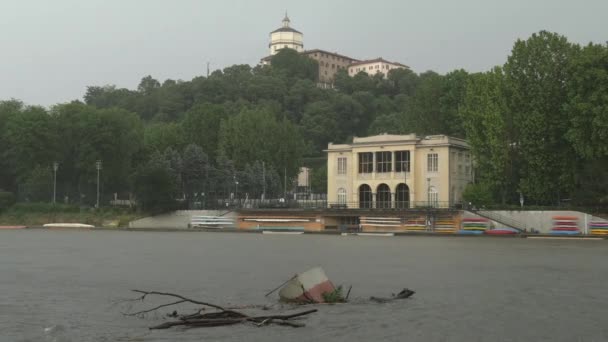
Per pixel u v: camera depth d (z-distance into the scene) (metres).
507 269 52.88
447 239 96.88
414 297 37.34
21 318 31.22
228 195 151.12
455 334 27.50
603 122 89.56
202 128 177.75
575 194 100.12
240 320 29.59
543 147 100.50
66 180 147.50
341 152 126.25
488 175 107.31
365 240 95.12
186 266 55.78
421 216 109.06
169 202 131.50
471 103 115.81
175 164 144.75
